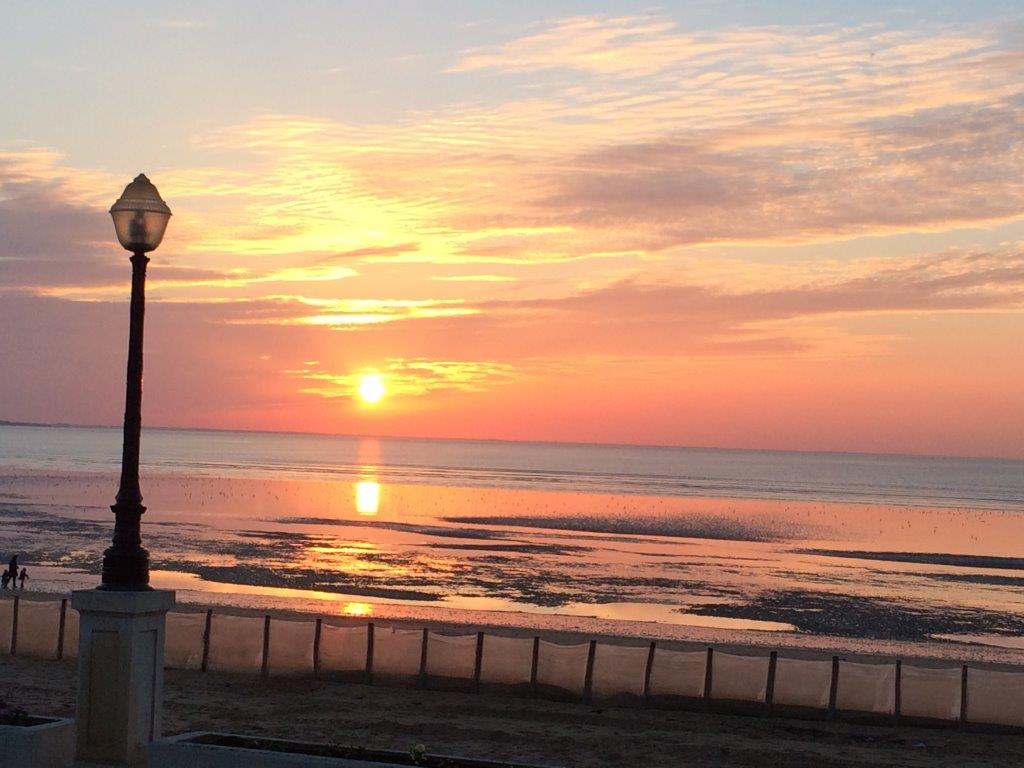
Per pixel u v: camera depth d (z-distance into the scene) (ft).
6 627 85.46
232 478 550.77
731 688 73.26
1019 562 244.63
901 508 454.40
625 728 68.03
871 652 125.08
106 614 46.37
